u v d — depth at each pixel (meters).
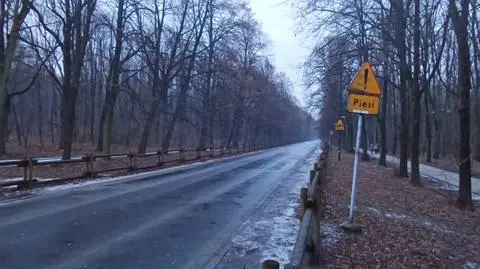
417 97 20.98
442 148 58.06
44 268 6.60
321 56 19.56
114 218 10.43
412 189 19.31
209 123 55.62
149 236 8.78
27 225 9.38
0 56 27.14
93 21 31.00
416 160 21.33
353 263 7.36
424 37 20.27
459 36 14.59
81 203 12.38
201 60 37.88
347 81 30.86
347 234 9.38
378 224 10.73
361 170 28.59
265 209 12.39
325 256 7.62
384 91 35.06
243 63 56.19
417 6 19.20
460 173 15.10
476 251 9.40
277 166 30.25
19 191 14.47
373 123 70.62
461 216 13.55
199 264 7.09
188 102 46.53
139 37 31.25
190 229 9.56
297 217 11.25
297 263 3.97
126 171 23.00
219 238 8.84
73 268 6.65
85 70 52.94
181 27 37.12
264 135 99.06
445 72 37.03
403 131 25.03
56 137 61.94
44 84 54.03
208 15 39.50
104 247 7.87
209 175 22.30
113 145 49.38
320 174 12.66
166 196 14.30
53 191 14.73
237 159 38.97
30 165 15.34
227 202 13.45
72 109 24.67
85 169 19.11
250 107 61.00
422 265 7.71
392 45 21.38
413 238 9.70
